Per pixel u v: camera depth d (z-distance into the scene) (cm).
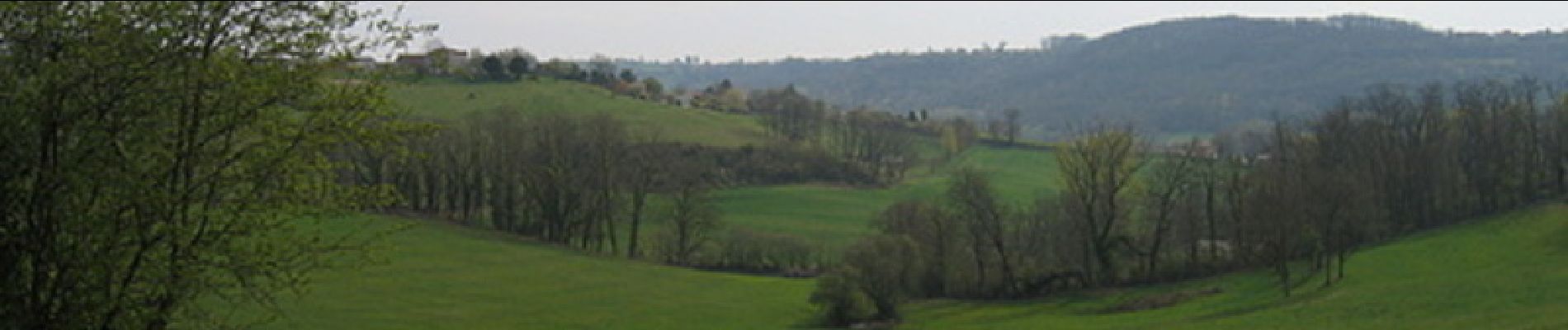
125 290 4794
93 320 4822
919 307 19038
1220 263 19925
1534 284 12306
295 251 5384
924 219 19750
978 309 18225
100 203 4803
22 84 4484
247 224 4991
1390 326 11119
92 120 4681
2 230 4684
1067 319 15850
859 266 17438
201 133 4934
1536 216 19800
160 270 4778
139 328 4841
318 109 5094
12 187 4647
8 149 4616
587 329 16288
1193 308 15600
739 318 17925
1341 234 16500
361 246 5891
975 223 19862
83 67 4547
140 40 4600
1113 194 19825
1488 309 11325
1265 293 16100
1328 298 14050
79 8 4516
